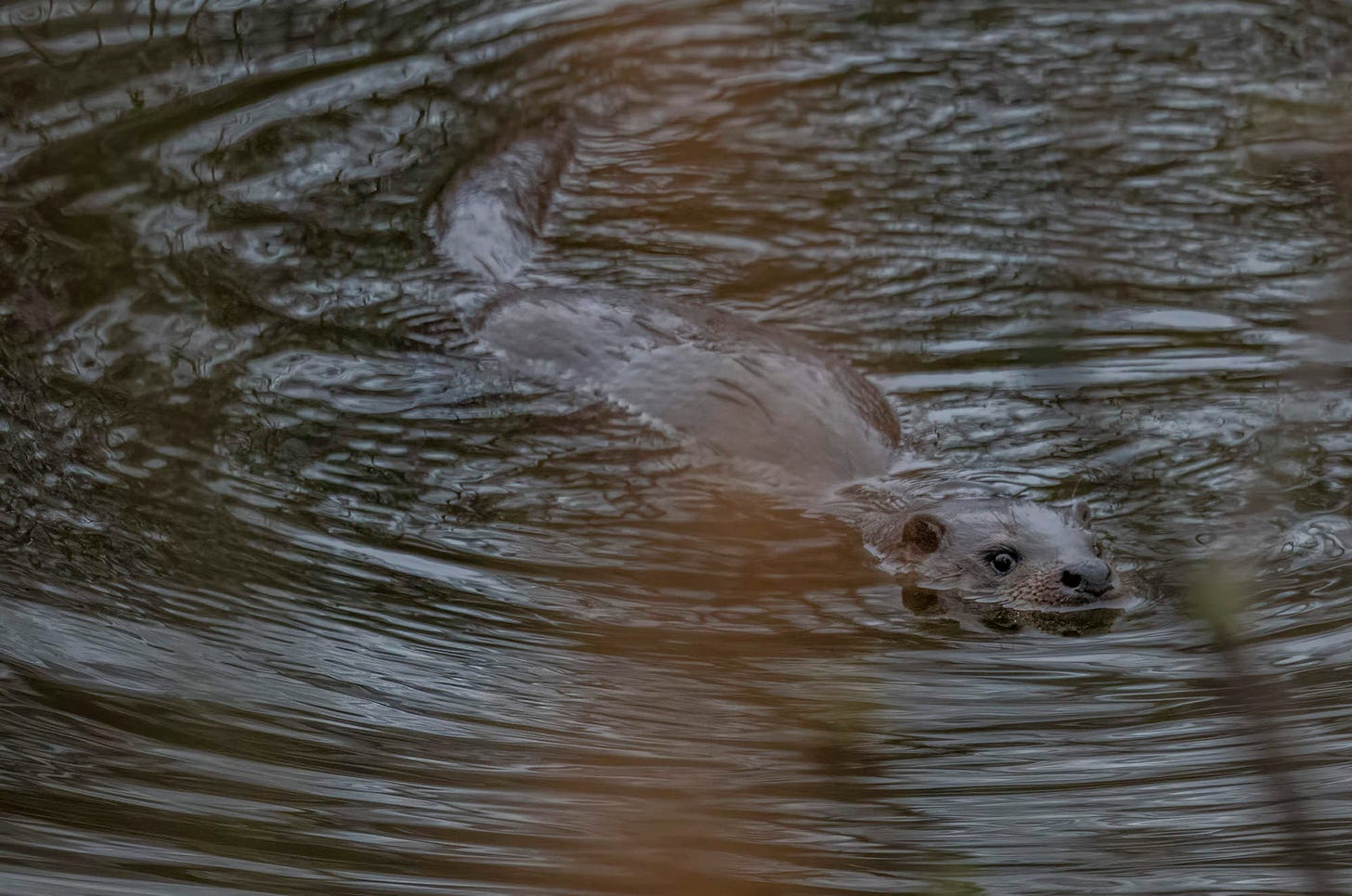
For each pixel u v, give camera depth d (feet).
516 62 137.28
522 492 82.53
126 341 93.45
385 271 105.50
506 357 95.81
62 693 57.57
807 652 68.49
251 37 136.56
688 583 74.90
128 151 117.19
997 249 110.93
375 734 57.41
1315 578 72.28
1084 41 142.61
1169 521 80.64
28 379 87.35
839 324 102.47
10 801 49.37
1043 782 55.11
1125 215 115.24
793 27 144.77
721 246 111.96
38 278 98.84
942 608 73.82
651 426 89.10
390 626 67.56
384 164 120.06
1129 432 89.76
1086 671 65.98
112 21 135.74
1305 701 59.93
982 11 148.15
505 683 63.05
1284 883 46.32
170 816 49.49
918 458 88.69
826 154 124.77
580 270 108.27
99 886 44.65
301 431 86.38
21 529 72.02
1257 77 134.82
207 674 60.80
